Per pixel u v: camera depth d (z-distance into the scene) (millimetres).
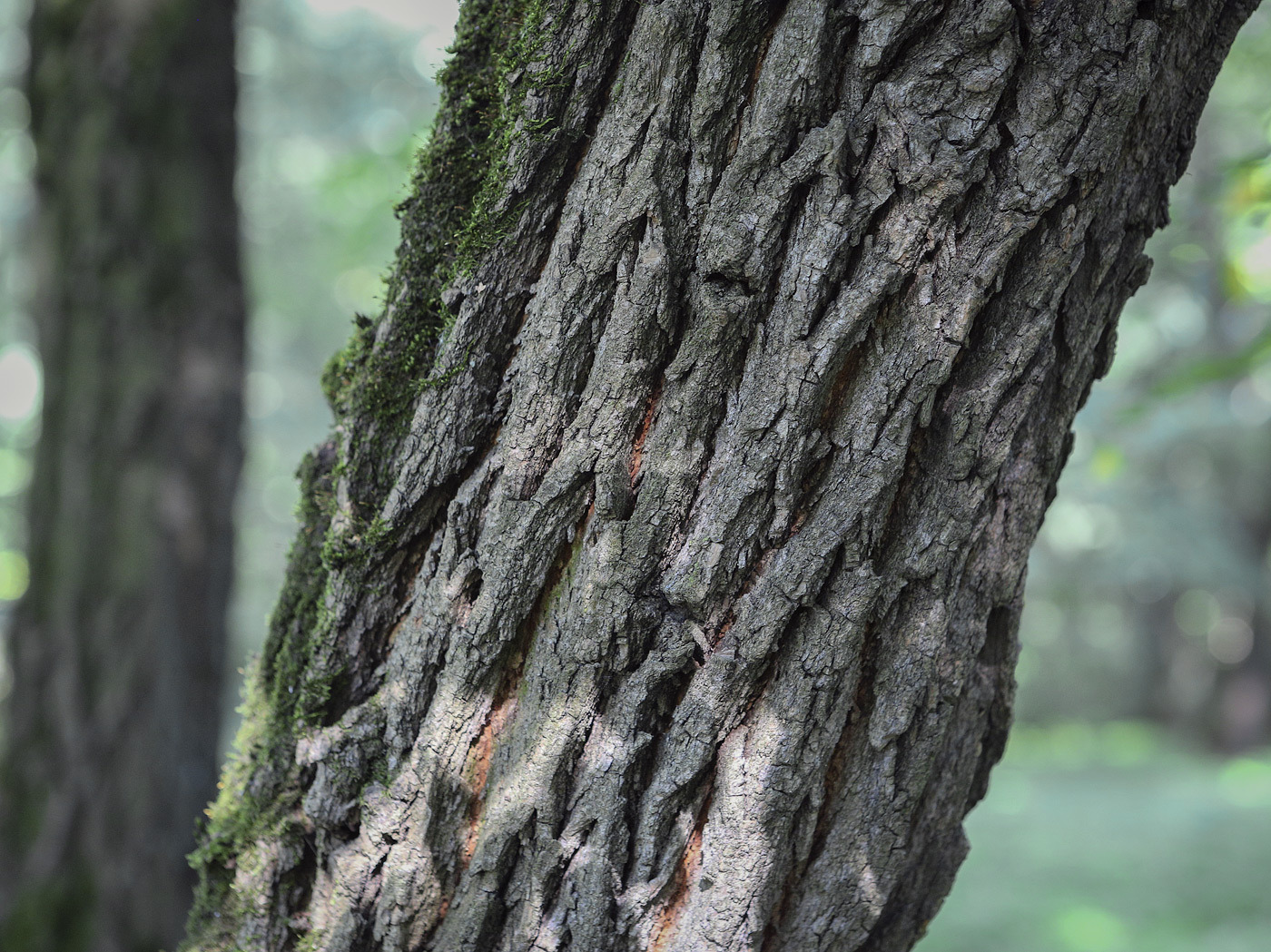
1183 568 17609
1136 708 26109
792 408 2451
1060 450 2523
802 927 2516
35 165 4008
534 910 2506
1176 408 9344
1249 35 6977
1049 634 26953
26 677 3885
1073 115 2432
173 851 3869
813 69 2439
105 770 3791
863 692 2490
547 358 2480
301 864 2561
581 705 2488
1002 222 2443
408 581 2533
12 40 11195
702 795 2494
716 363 2461
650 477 2471
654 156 2457
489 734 2516
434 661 2514
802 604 2465
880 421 2457
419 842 2518
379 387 2539
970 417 2465
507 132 2492
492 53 2521
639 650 2484
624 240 2465
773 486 2461
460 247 2504
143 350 3924
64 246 3924
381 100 14555
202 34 4062
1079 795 13906
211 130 4102
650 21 2455
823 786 2492
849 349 2453
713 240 2455
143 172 3924
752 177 2451
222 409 4102
